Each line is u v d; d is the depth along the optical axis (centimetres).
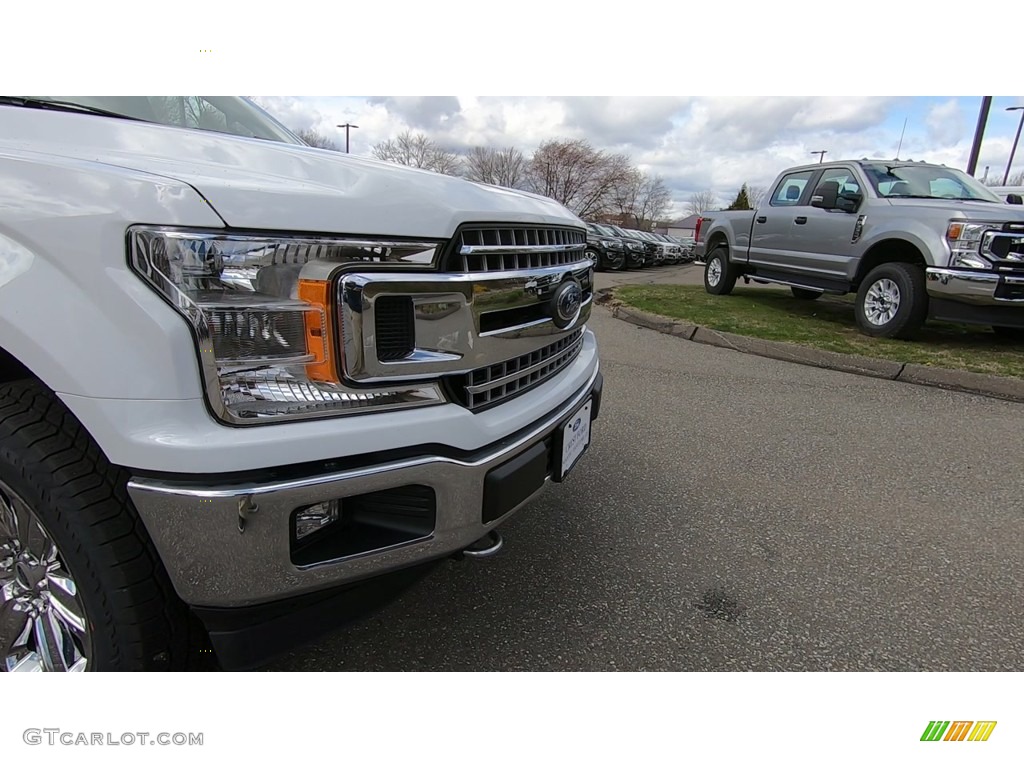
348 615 143
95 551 129
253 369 121
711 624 205
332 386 129
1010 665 191
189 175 121
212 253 115
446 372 145
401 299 138
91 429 118
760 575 234
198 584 123
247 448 118
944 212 596
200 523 118
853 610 215
